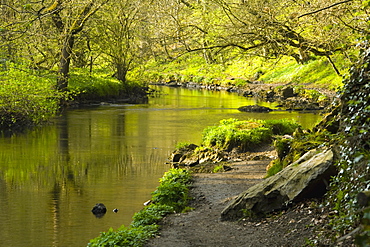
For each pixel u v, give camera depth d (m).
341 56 13.30
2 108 24.42
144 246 8.15
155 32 15.12
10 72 23.44
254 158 16.47
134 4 19.86
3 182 13.84
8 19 17.06
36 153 18.17
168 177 13.60
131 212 11.12
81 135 22.33
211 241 8.20
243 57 13.75
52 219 10.56
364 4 10.02
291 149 12.23
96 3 24.22
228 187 12.57
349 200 7.05
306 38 13.18
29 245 8.99
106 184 13.69
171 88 56.22
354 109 8.02
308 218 8.17
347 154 7.36
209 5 14.42
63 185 13.53
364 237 3.56
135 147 19.59
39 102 24.94
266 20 12.72
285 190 9.17
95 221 10.47
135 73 45.12
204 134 20.31
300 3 12.95
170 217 10.16
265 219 8.98
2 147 19.28
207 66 14.48
